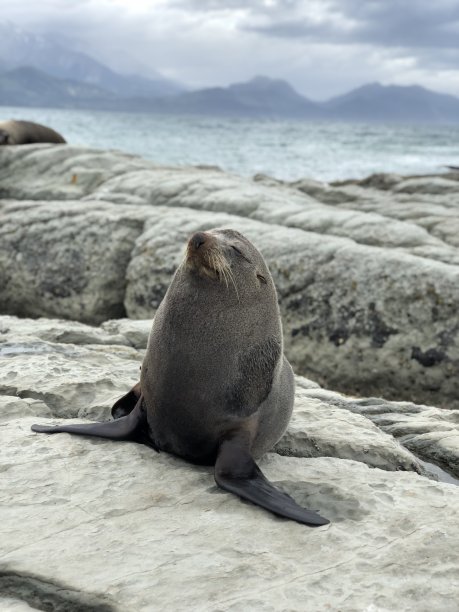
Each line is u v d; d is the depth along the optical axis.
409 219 9.70
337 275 7.00
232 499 3.70
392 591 3.27
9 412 4.34
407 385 6.68
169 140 50.75
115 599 3.23
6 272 8.65
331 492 3.80
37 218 8.80
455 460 4.45
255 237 7.70
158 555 3.40
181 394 3.87
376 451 4.24
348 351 6.82
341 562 3.39
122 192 10.51
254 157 35.66
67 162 12.01
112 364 5.12
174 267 7.74
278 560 3.39
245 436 3.86
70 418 4.41
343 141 67.75
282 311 7.13
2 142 14.05
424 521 3.62
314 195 11.88
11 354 5.12
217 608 3.20
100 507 3.64
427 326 6.60
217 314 3.88
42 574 3.32
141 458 3.96
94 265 8.29
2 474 3.82
